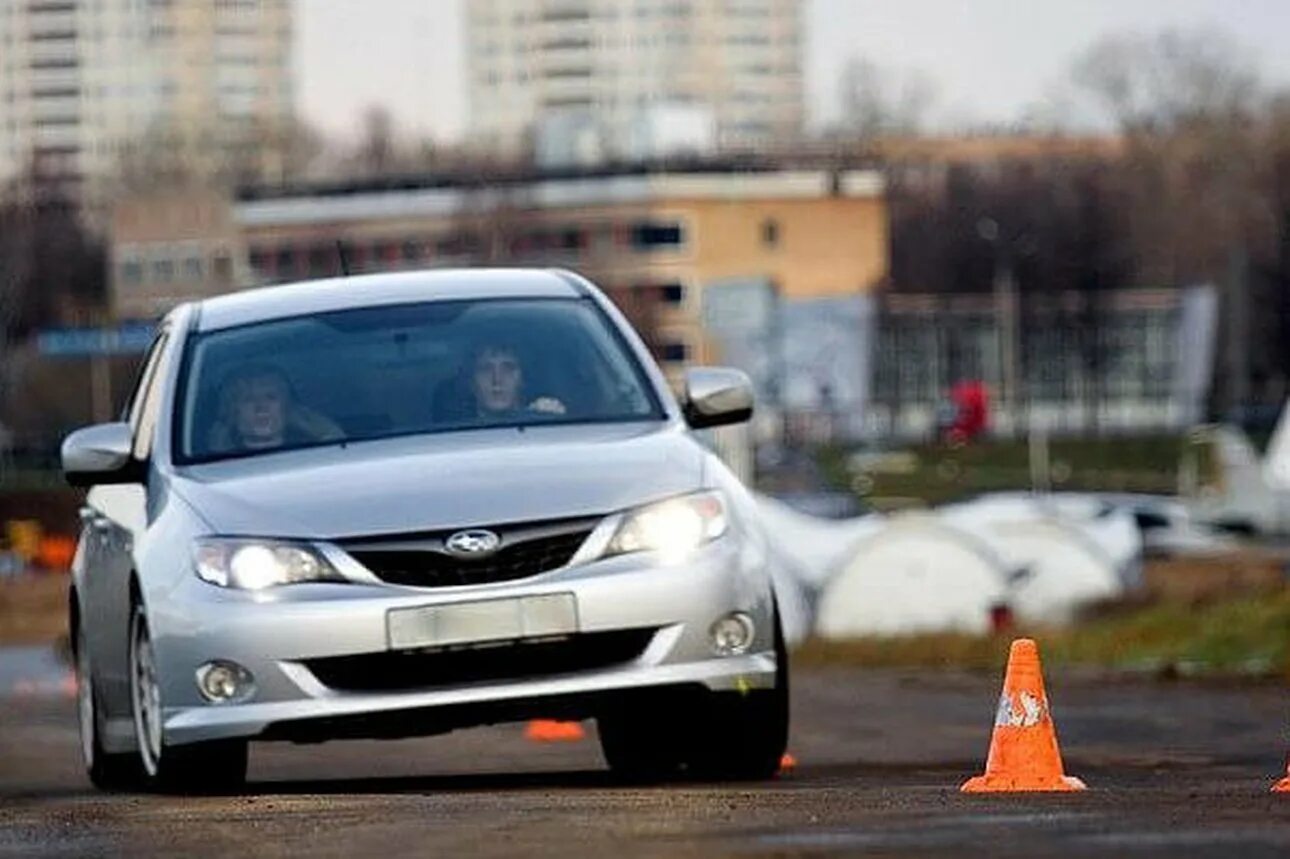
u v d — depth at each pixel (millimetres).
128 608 30781
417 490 28875
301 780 35250
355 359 31547
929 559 100562
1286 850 19766
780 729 29359
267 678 28312
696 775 30250
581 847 20938
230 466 30516
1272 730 41469
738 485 29922
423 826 22953
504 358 31453
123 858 21906
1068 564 107750
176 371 31922
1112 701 49062
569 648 28266
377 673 28266
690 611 28422
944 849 20266
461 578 28297
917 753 39031
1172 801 24141
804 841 20969
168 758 28984
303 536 28641
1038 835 21047
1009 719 27094
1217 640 68188
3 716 61375
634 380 31391
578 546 28484
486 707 28141
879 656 77438
